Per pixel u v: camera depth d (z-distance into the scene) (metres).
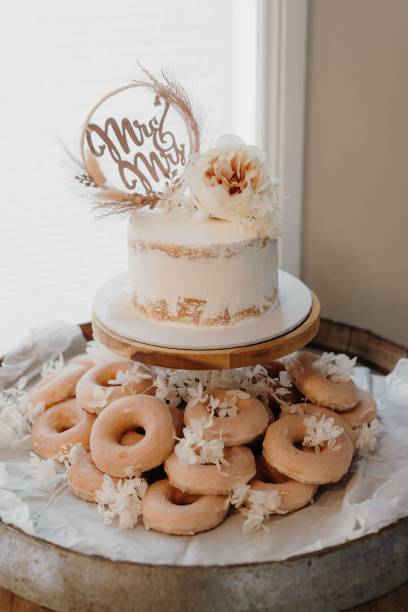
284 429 1.37
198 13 1.96
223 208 1.30
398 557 1.19
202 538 1.24
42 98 1.97
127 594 1.12
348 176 2.00
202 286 1.32
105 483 1.29
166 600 1.11
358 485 1.35
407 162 1.98
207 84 2.04
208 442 1.29
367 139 1.96
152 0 1.93
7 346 2.19
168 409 1.39
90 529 1.26
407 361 1.68
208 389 1.44
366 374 1.77
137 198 1.45
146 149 1.95
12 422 1.53
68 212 2.08
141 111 2.03
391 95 1.92
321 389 1.47
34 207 2.06
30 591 1.18
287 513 1.31
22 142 2.00
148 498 1.29
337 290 2.13
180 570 1.10
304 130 1.95
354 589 1.17
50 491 1.37
